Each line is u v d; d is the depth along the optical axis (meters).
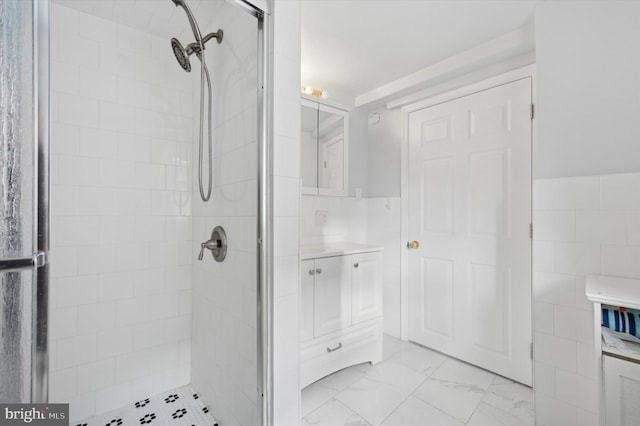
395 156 2.59
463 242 2.12
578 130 1.34
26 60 0.60
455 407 1.62
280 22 1.21
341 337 1.89
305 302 1.72
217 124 1.53
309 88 2.33
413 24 1.65
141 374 1.67
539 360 1.44
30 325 0.62
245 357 1.28
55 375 1.43
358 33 1.73
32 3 0.61
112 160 1.59
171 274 1.78
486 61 1.89
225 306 1.44
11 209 0.59
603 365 1.02
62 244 1.46
